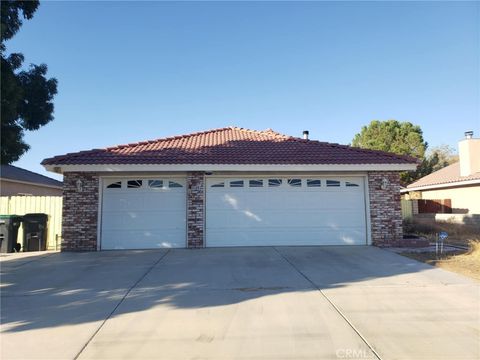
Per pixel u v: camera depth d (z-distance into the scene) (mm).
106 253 13133
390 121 39656
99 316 6418
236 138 17156
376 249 13312
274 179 14445
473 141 23266
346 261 11047
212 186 14320
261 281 8680
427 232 19016
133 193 14164
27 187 26719
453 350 4969
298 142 16375
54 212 16094
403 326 5809
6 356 4926
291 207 14383
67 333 5672
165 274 9555
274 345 5168
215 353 4945
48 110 15188
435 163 39719
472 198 23656
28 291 8109
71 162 13531
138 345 5219
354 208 14461
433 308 6656
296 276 9141
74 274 9758
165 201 14195
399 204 14391
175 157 14164
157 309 6742
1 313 6637
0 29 11648
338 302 7012
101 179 14102
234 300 7215
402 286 8133
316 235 14336
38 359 4832
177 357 4840
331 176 14500
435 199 26828
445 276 9039
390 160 14234
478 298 7242
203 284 8453
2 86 12797
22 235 14891
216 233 14188
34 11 13828
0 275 9758
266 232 14289
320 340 5312
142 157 14062
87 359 4812
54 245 15875
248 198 14336
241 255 12180
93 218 13844
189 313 6496
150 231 14086
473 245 13133
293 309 6641
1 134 13359
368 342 5230
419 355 4832
